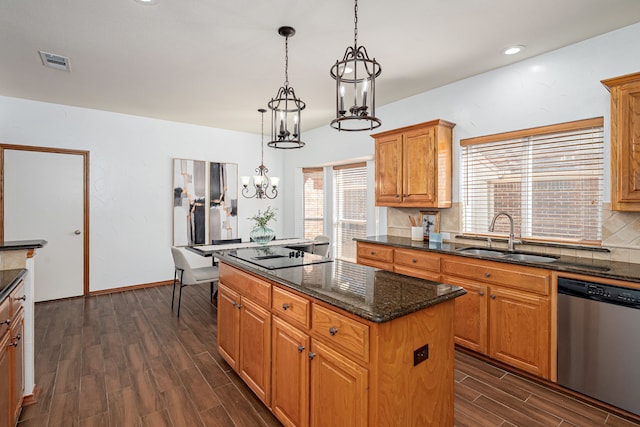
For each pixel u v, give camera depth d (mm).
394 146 3619
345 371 1377
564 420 1925
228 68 3047
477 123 3217
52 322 3447
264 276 1915
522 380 2357
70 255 4289
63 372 2463
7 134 3879
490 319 2535
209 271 3916
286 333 1748
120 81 3365
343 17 2213
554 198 2793
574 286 2094
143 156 4773
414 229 3555
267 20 2250
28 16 2193
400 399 1340
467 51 2713
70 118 4238
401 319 1339
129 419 1941
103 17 2209
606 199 2451
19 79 3311
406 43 2576
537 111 2809
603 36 2453
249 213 5820
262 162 5633
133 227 4715
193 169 5172
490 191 3195
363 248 3707
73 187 4289
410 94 3773
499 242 3035
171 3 2055
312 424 1575
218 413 2000
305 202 5867
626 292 1889
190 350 2838
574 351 2102
